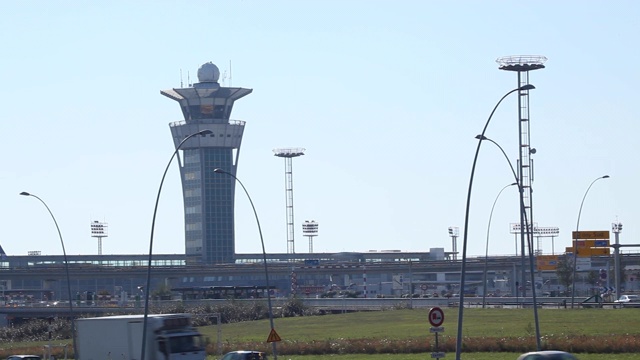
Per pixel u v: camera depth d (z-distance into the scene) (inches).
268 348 6535.4
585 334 6146.7
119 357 4682.6
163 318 4530.0
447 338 6392.7
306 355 6304.1
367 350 6240.2
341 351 6309.1
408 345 6136.8
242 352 4601.4
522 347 5674.2
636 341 5354.3
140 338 4611.2
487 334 6781.5
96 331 4761.3
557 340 5610.2
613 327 6875.0
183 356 4522.6
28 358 5388.8
